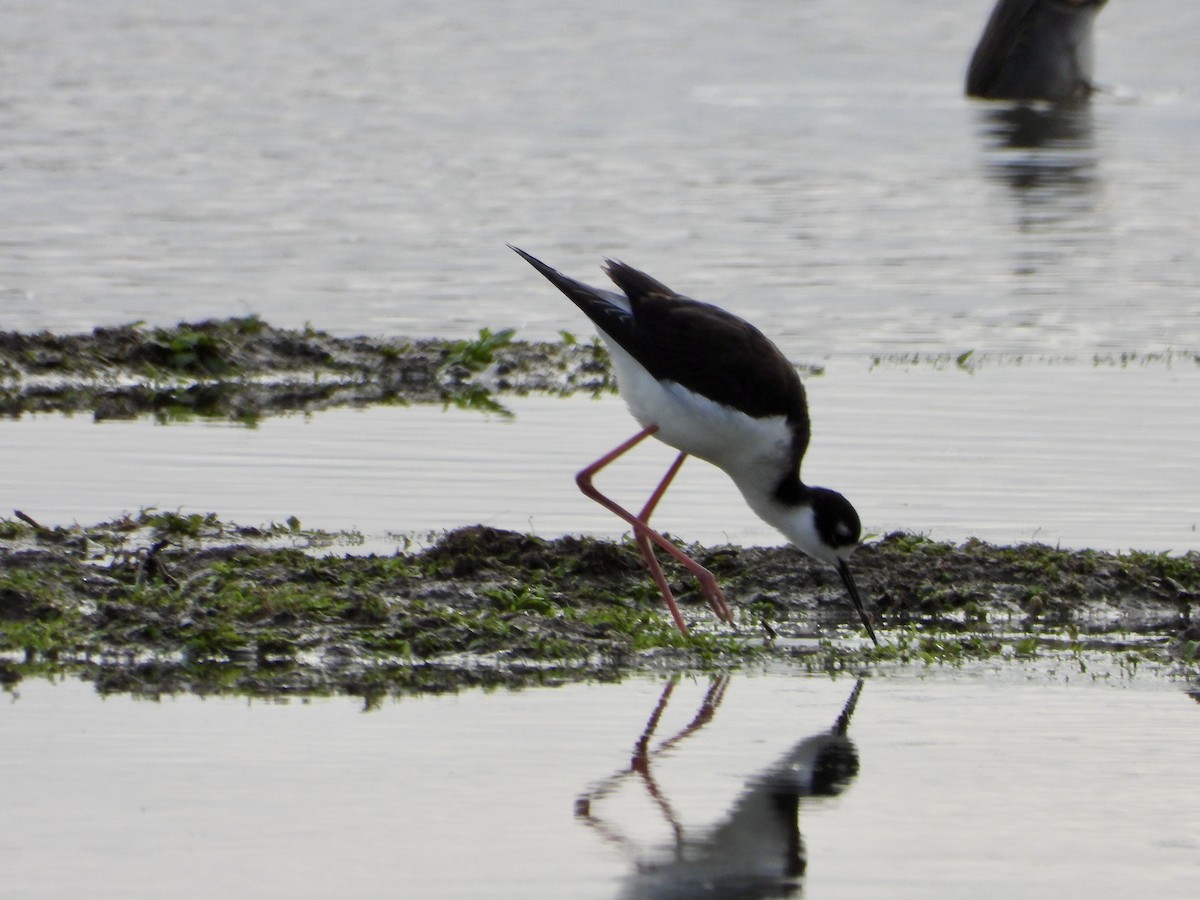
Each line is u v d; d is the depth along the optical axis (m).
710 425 11.12
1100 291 20.14
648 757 8.81
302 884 7.34
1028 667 10.35
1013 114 32.12
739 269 20.78
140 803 8.12
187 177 25.83
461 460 14.41
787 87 34.66
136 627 10.41
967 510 13.02
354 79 34.81
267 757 8.70
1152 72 36.22
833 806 8.24
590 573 11.71
